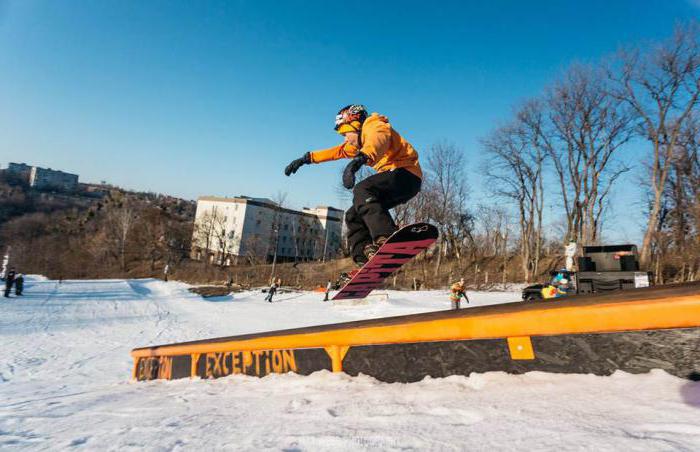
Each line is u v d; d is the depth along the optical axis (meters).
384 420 1.71
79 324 18.55
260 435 1.75
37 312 21.66
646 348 1.68
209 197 81.44
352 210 3.68
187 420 2.26
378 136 3.03
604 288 12.95
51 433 2.35
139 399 3.45
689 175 25.78
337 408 2.02
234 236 75.38
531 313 1.94
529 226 34.16
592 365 1.80
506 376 2.02
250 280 45.75
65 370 9.80
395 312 20.12
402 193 3.35
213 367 4.35
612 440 1.21
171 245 77.56
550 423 1.41
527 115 32.12
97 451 1.85
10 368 9.96
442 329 2.26
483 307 2.61
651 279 12.66
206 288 40.22
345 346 2.88
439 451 1.31
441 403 1.84
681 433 1.19
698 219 24.42
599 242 36.22
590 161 29.36
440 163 36.66
